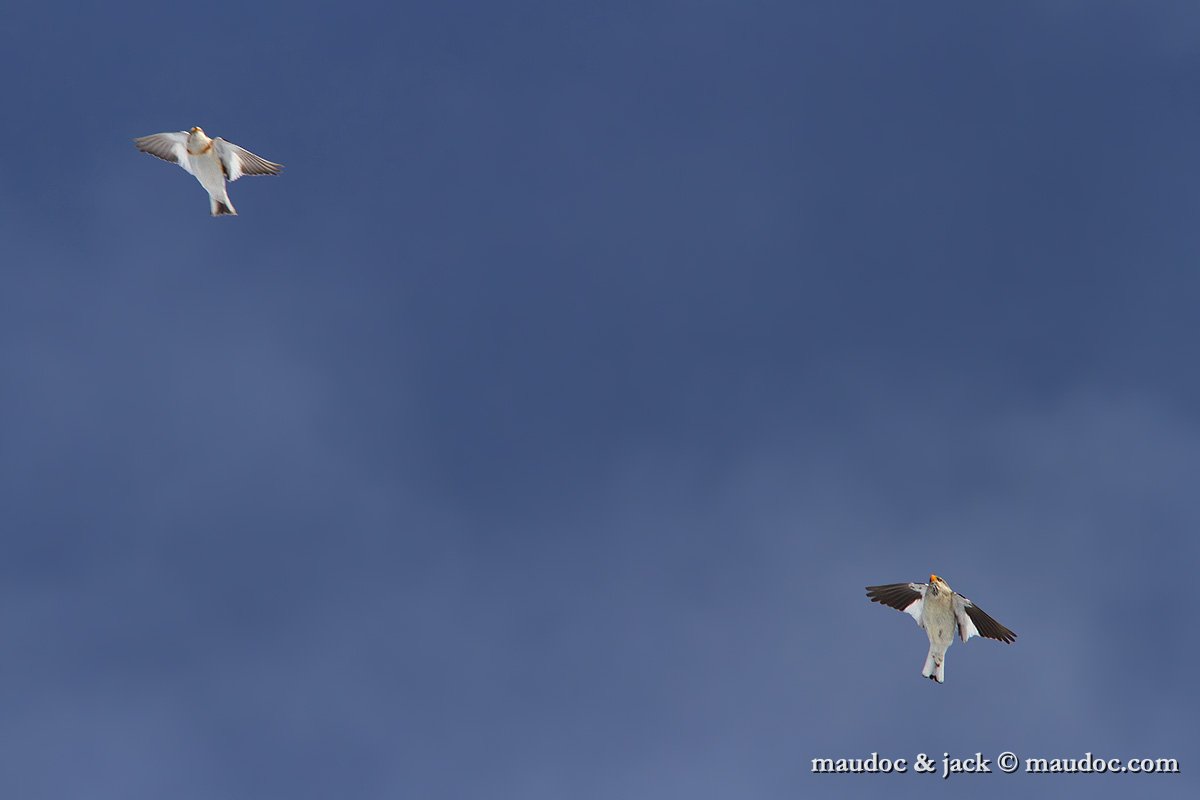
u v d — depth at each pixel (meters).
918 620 27.33
